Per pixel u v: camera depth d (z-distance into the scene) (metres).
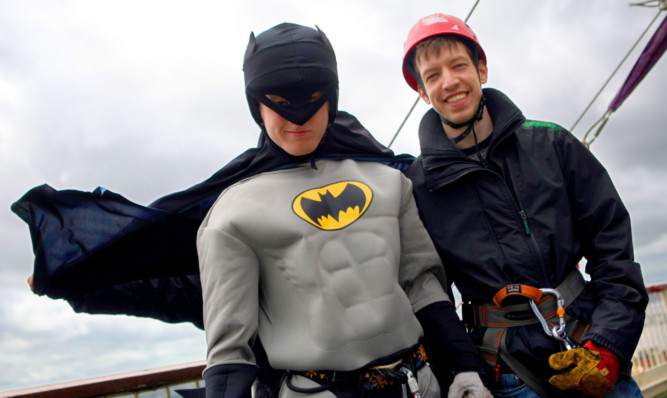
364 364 1.53
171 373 2.53
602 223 1.72
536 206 1.75
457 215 1.84
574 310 1.69
